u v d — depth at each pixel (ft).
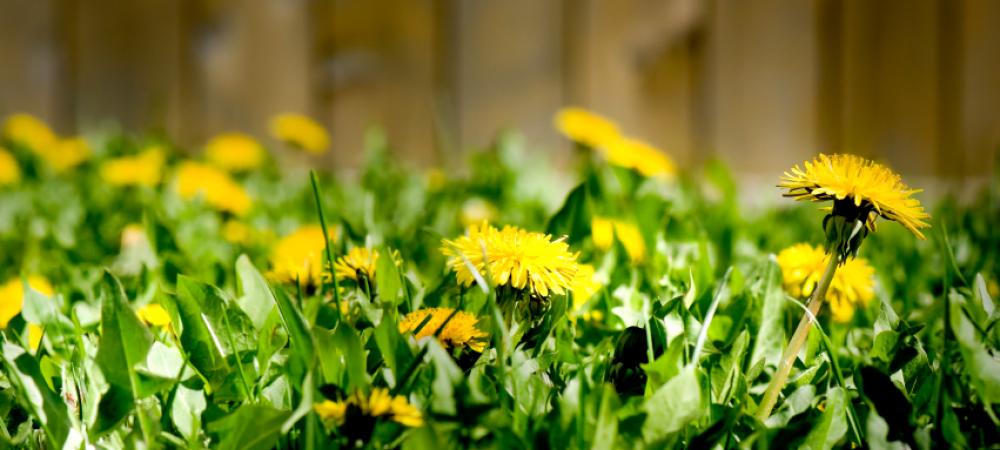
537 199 5.98
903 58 8.75
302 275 3.55
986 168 8.66
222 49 8.99
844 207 3.16
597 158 6.34
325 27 8.94
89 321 3.50
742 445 3.06
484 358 3.19
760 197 8.01
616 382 3.21
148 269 3.66
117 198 6.00
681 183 5.71
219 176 5.24
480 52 8.89
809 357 3.29
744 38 8.86
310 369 2.98
